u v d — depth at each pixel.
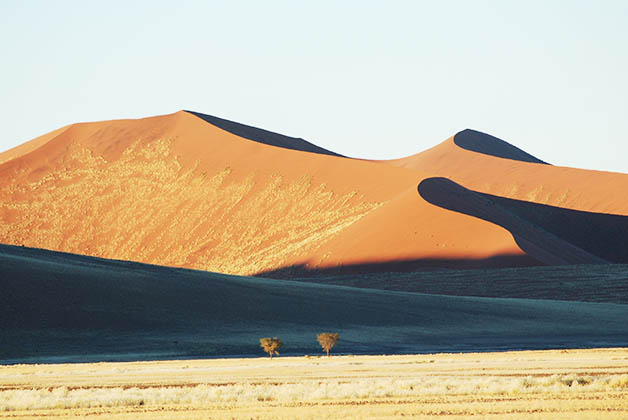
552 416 53.72
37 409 65.38
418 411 57.44
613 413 54.34
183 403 66.56
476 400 62.97
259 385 81.81
